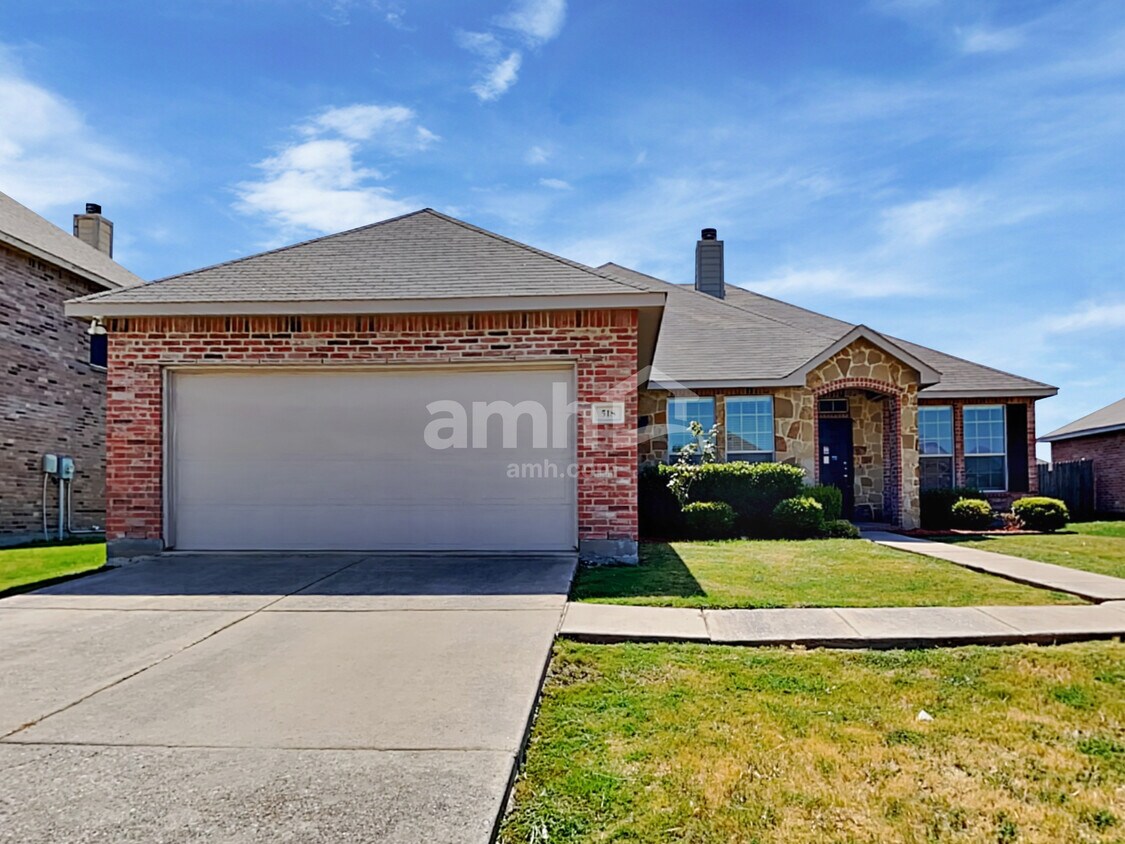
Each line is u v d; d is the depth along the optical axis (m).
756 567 8.23
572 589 6.89
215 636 5.27
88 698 4.07
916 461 13.89
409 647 4.96
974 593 6.75
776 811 2.96
